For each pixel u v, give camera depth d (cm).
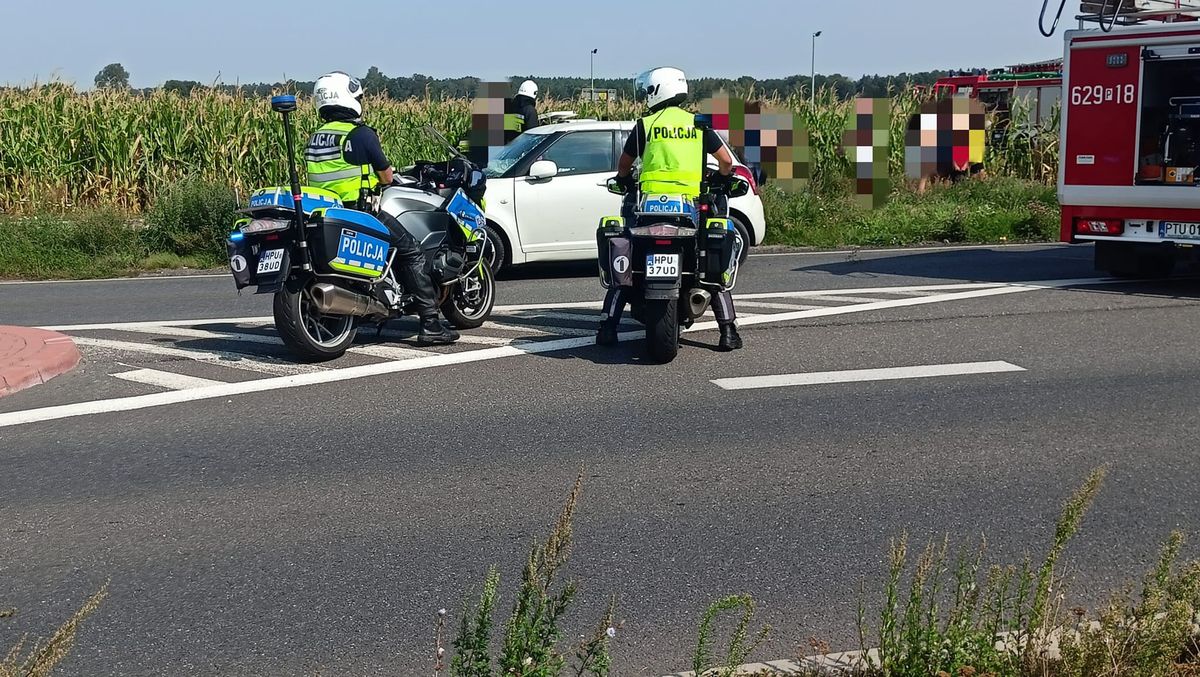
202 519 545
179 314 1128
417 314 927
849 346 914
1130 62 1181
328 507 558
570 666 392
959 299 1141
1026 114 2366
